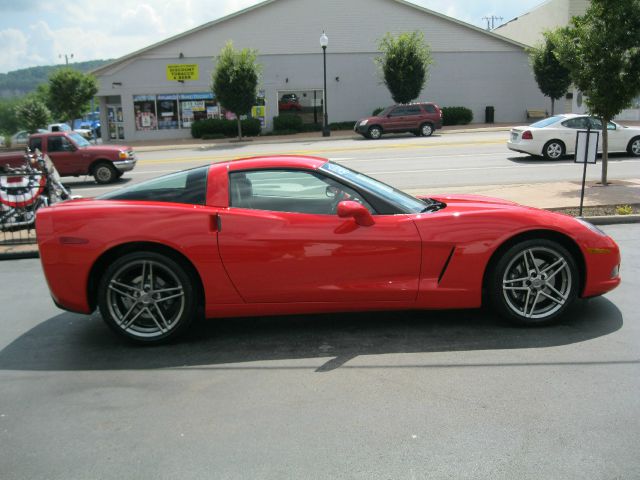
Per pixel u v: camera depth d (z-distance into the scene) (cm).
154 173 1917
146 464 302
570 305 508
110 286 459
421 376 394
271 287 459
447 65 3734
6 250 862
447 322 497
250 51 3172
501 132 3072
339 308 466
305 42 3612
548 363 407
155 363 437
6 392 395
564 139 1725
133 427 341
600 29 1109
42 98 4541
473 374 393
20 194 1020
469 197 555
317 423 336
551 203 1012
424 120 2955
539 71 3416
